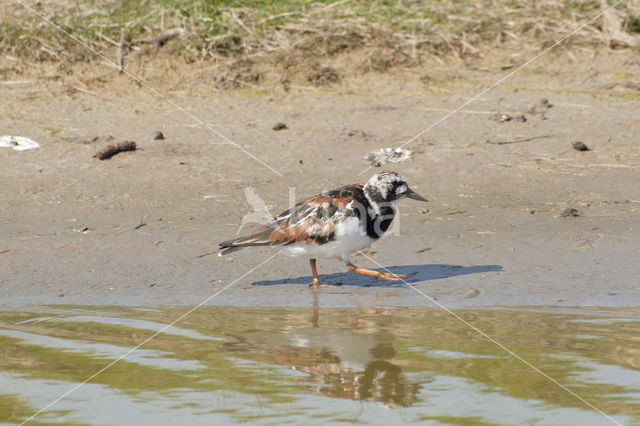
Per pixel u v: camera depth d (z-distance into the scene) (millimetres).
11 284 10688
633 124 17922
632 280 10562
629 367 7852
